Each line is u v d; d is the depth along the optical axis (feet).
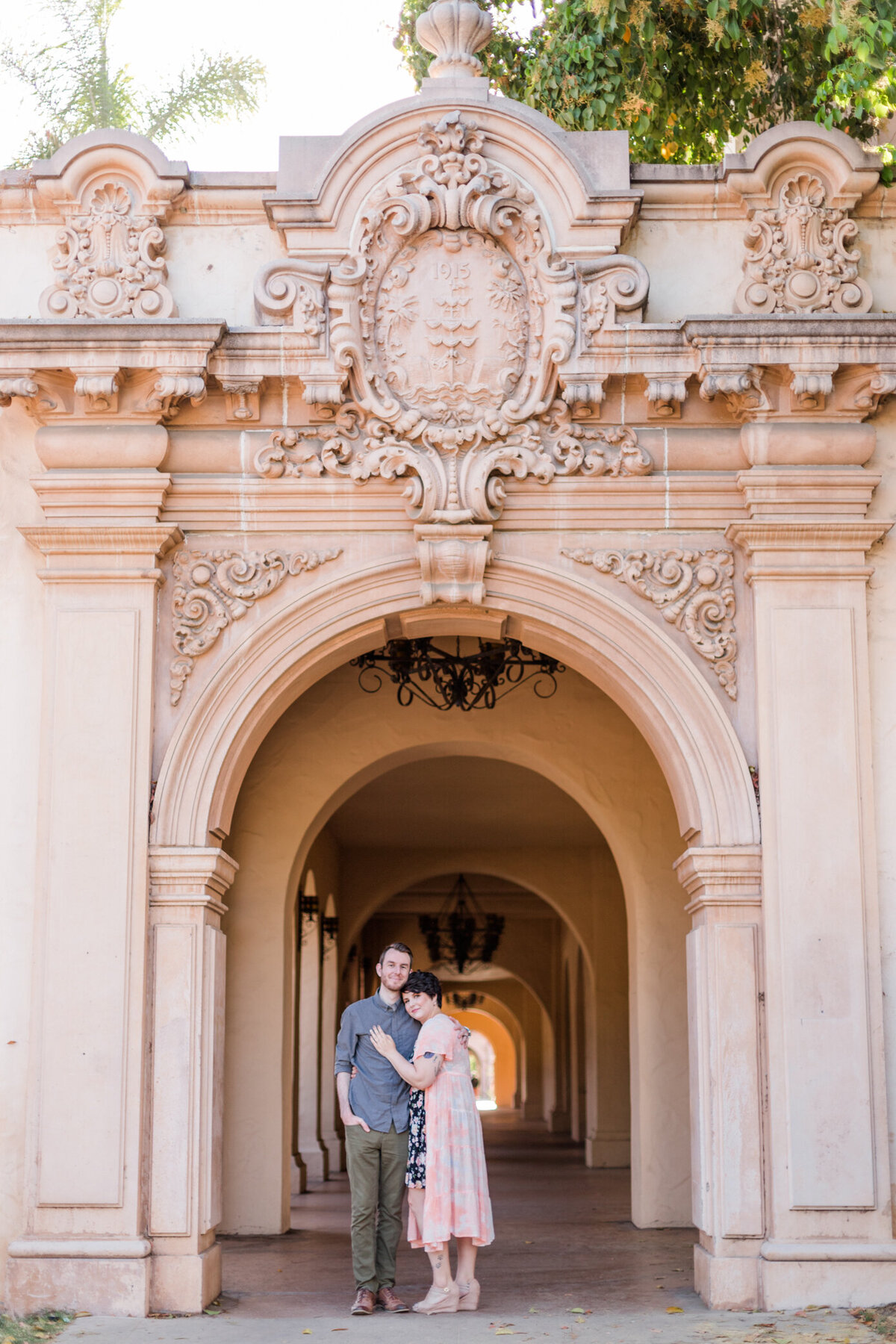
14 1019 22.43
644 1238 29.73
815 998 22.15
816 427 23.49
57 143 41.52
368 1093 22.11
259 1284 24.12
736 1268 21.48
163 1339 19.35
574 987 67.72
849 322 22.80
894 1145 22.11
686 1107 31.76
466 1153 21.76
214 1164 22.38
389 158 23.88
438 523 23.54
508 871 57.62
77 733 22.94
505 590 23.75
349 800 48.88
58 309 23.65
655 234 24.56
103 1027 22.03
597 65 31.55
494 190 23.73
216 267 24.38
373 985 76.23
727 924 22.58
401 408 23.62
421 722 33.35
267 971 31.81
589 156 24.29
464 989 99.60
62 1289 21.18
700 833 23.02
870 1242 21.47
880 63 23.95
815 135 23.98
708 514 23.84
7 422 24.21
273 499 23.86
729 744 23.02
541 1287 23.56
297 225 23.68
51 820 22.67
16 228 24.61
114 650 23.15
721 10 28.14
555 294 23.41
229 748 23.24
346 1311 21.56
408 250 23.86
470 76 24.34
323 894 50.90
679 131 32.58
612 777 33.35
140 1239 21.45
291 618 23.61
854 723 22.95
